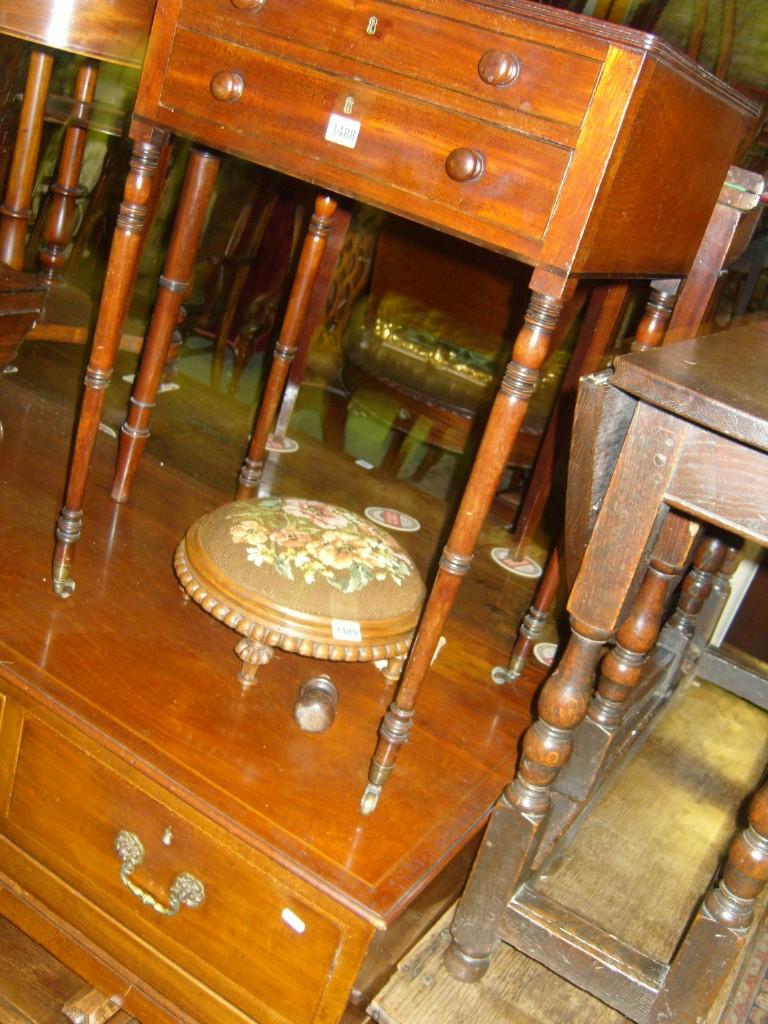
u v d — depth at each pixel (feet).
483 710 4.07
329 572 3.50
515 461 6.78
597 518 2.85
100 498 4.63
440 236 7.22
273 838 3.02
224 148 3.26
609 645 4.69
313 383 8.37
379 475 6.02
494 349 7.41
